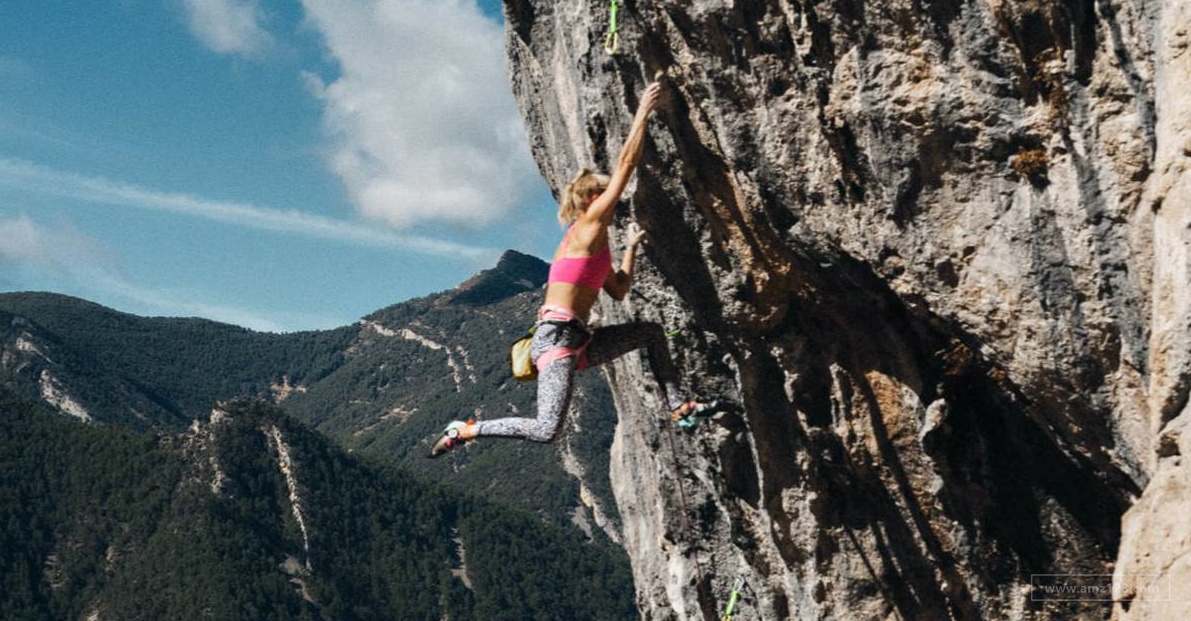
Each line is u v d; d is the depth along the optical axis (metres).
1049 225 6.88
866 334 8.89
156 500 157.62
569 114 9.66
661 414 11.08
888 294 8.45
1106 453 7.57
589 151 9.11
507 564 168.12
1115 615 6.46
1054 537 8.76
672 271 9.35
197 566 142.38
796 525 10.07
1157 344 6.21
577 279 6.00
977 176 7.10
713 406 10.27
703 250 9.03
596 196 6.18
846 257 8.17
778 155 7.80
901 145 7.21
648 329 6.46
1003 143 6.88
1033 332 7.22
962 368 8.59
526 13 9.98
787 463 9.88
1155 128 6.20
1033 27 6.45
